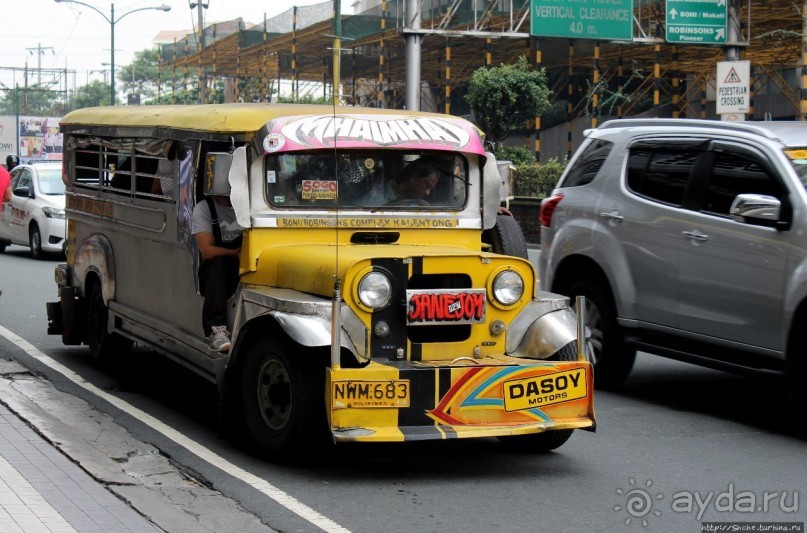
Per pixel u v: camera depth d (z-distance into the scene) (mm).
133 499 6168
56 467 6719
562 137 45094
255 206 7488
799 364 8016
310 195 7629
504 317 7098
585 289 9992
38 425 7824
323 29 40312
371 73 46344
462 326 6980
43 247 21703
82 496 6113
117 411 8734
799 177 8180
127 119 9531
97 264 10203
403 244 7793
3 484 6270
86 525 5566
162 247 8797
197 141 7945
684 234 8945
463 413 6625
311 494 6551
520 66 37219
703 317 8789
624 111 43250
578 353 6977
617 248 9609
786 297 8055
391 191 7855
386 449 7703
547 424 6762
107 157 10141
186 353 8383
